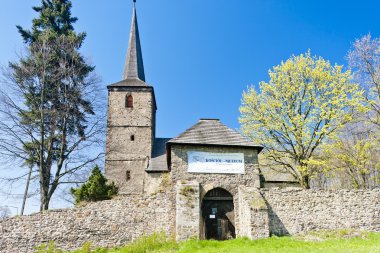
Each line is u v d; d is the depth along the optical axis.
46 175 25.20
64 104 27.00
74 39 30.97
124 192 35.97
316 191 19.66
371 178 27.75
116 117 39.25
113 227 19.47
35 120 25.84
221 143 20.67
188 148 20.50
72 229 19.38
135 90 40.44
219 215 19.56
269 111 26.61
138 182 36.59
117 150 35.06
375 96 25.42
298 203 19.36
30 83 26.25
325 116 24.69
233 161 20.52
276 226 18.83
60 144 28.20
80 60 29.52
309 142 25.19
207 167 20.19
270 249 14.63
